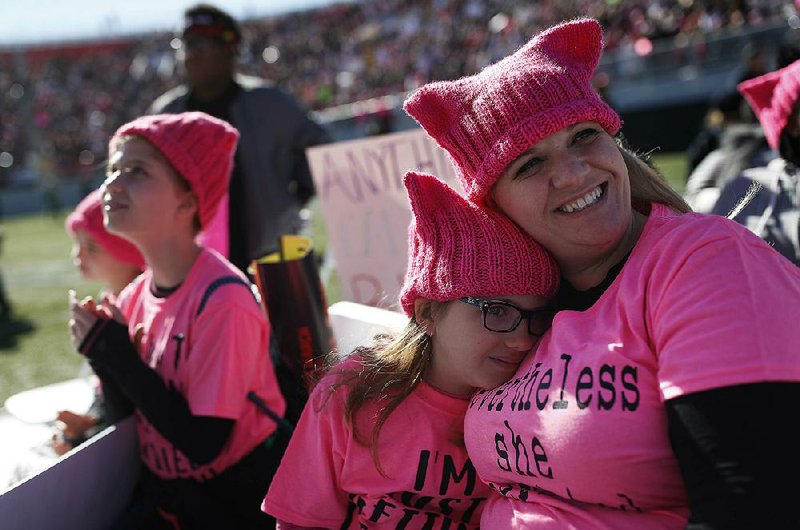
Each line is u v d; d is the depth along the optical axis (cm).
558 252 134
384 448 151
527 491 130
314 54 3722
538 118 120
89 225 257
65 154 3078
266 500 163
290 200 367
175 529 202
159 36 4044
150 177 202
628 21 2319
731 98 554
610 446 112
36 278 1077
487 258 132
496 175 127
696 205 273
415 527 152
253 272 221
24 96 3127
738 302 103
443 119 134
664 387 106
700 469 99
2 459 232
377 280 286
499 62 136
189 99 370
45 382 527
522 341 136
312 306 209
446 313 141
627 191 129
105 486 197
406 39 3353
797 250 216
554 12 2652
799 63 228
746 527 92
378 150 279
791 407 96
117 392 204
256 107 357
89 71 3831
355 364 157
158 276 212
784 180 223
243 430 198
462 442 152
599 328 122
